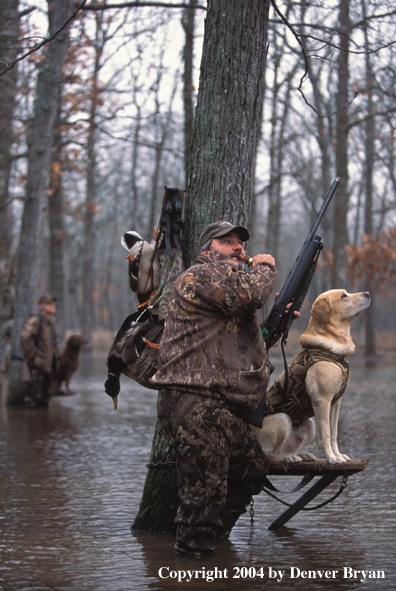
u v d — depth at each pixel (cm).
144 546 358
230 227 343
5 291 1355
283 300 366
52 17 1155
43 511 444
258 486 357
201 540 334
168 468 389
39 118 1175
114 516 430
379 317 6131
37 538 376
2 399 1278
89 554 342
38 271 1187
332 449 394
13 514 436
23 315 1155
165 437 393
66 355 1288
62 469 597
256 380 326
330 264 2362
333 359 384
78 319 6362
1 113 1465
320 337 390
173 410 323
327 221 2898
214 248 348
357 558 332
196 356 320
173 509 385
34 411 1073
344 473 373
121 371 387
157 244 381
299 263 372
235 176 397
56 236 2139
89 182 2972
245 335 329
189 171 410
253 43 402
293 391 391
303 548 352
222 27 400
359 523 407
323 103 2431
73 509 449
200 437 317
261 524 411
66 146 2028
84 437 796
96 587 289
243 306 314
